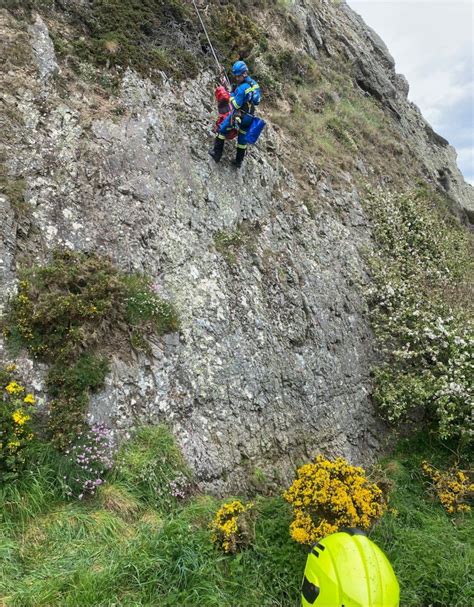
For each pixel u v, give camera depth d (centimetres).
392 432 741
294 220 797
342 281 809
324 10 1712
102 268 528
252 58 934
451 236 1138
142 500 442
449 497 616
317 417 648
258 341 629
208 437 521
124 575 362
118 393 480
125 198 594
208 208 674
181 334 554
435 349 769
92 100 631
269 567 420
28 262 499
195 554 397
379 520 514
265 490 527
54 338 465
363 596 224
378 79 1692
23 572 348
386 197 1041
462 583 475
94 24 696
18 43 598
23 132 555
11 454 399
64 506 406
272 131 883
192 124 715
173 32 786
